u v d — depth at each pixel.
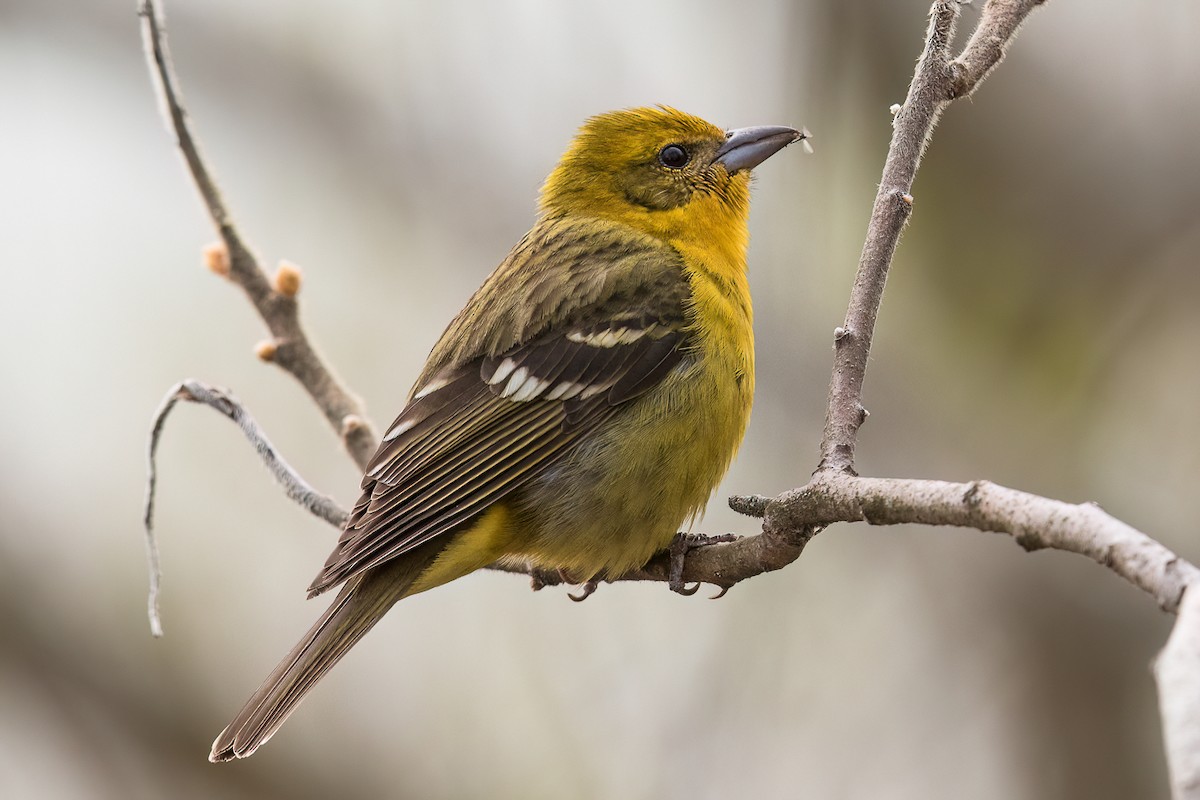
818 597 12.69
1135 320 14.03
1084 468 13.55
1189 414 13.62
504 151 14.21
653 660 12.45
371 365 14.23
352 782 12.75
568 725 12.37
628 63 13.86
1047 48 14.34
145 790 13.06
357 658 13.09
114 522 13.98
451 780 12.56
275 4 14.62
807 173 13.67
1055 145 14.21
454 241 14.30
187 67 14.58
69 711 13.25
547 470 8.47
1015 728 12.81
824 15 13.80
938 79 6.90
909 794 12.32
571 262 9.02
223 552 13.99
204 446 14.39
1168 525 13.23
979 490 5.22
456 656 12.88
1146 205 14.17
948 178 14.23
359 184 14.37
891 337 13.93
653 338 8.61
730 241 9.37
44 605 13.42
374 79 14.52
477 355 8.80
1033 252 14.16
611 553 8.48
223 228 8.79
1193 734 3.82
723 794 11.90
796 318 13.38
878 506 5.81
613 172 9.51
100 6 14.94
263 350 8.77
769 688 12.23
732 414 8.73
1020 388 13.88
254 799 12.84
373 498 8.16
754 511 6.57
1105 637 12.99
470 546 8.34
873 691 12.59
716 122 13.70
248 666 13.58
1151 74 14.34
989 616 13.06
